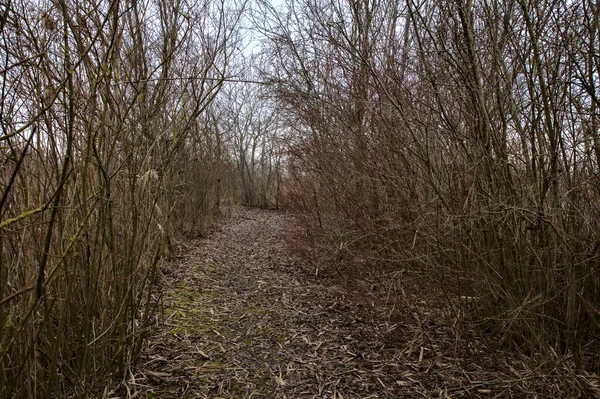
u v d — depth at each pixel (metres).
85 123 2.09
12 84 1.72
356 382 2.69
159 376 2.67
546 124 2.67
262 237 8.88
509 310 2.72
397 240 3.74
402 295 3.61
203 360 2.95
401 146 3.61
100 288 2.47
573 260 2.47
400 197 4.02
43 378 2.03
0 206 1.46
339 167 5.49
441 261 3.26
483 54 3.07
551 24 2.62
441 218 3.18
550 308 2.88
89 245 2.24
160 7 3.11
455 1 3.00
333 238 5.27
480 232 3.07
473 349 2.90
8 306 1.79
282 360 3.00
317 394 2.54
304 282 5.15
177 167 6.19
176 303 4.11
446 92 3.28
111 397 2.38
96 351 2.40
